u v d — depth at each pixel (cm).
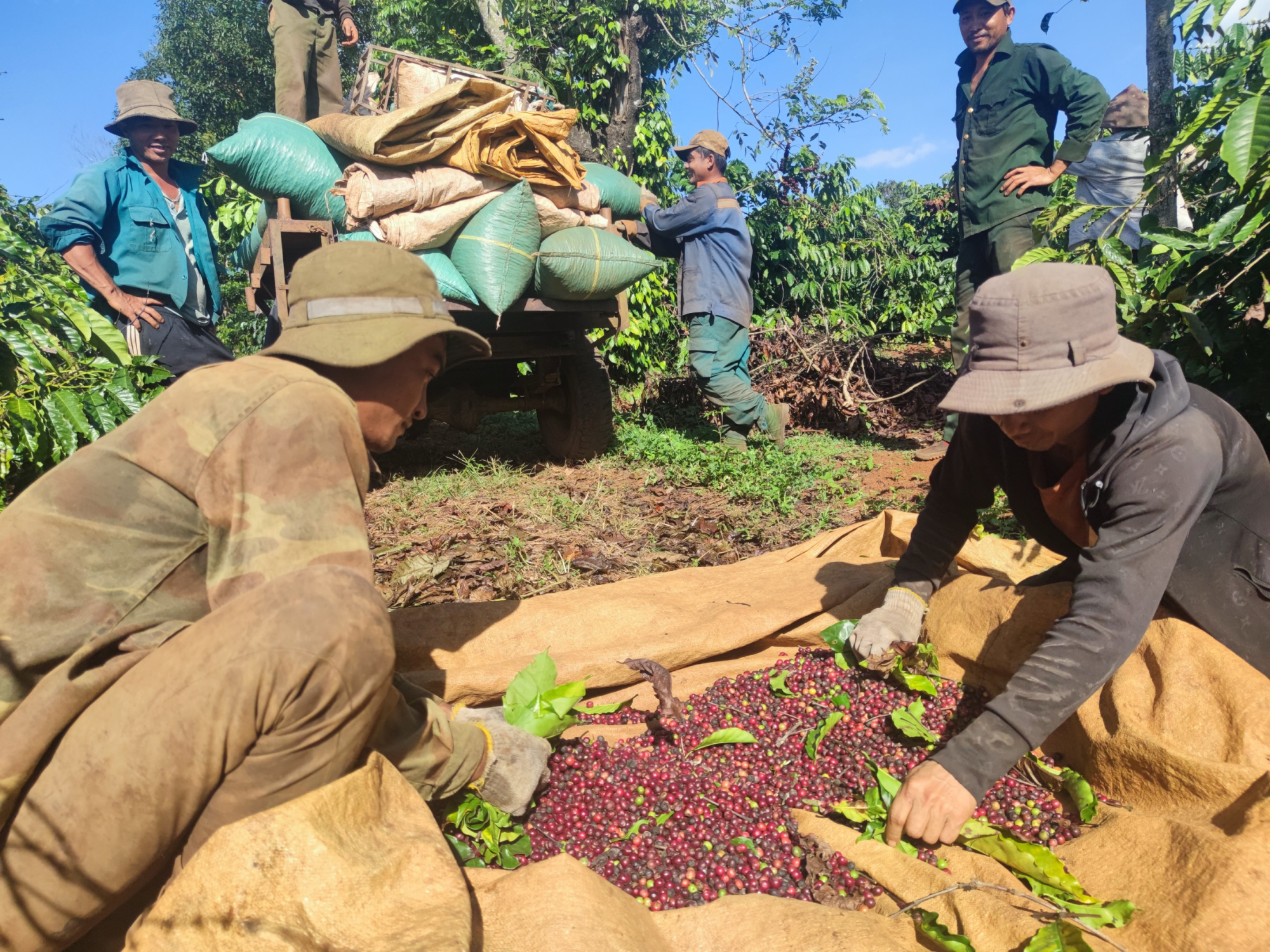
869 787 202
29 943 130
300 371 158
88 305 475
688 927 159
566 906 143
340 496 150
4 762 131
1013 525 429
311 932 122
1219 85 287
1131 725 190
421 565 403
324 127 497
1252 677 186
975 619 239
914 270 1180
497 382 671
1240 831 158
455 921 127
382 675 141
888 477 665
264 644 131
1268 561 195
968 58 618
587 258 537
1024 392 174
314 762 139
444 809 190
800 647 288
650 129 995
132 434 147
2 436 388
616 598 291
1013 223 592
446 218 489
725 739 224
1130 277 331
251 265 595
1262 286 315
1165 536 175
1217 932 145
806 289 1044
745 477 602
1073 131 561
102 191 487
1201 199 400
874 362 977
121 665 139
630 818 200
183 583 149
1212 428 184
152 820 131
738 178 1087
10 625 137
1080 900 162
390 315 172
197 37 2336
